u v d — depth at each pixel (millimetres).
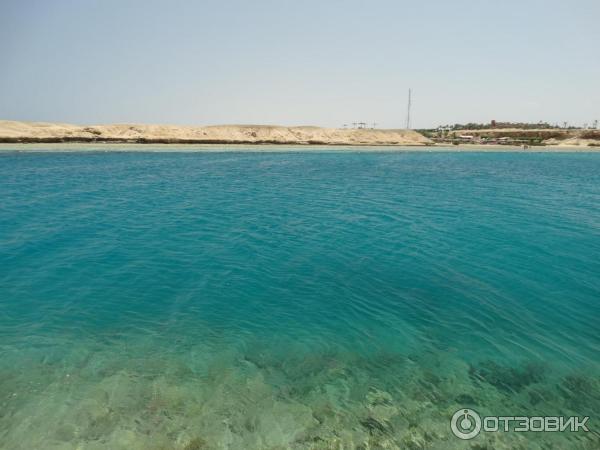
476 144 151125
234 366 8930
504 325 10984
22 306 11578
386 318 11297
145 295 12484
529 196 33406
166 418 7254
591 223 22922
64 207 25828
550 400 8039
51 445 6547
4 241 17938
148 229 20484
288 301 12258
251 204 28172
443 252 17141
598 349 9867
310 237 19359
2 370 8539
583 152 118250
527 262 15945
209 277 14023
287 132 134750
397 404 7840
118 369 8703
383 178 46688
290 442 6785
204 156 75625
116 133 104875
